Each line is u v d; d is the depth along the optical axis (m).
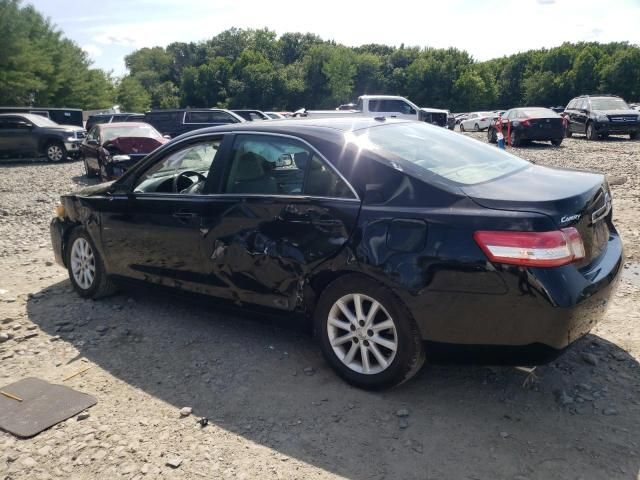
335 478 2.70
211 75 94.62
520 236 2.86
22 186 13.88
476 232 2.95
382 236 3.21
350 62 93.88
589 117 21.95
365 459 2.83
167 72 134.38
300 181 3.65
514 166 3.81
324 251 3.44
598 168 12.95
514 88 106.75
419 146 3.76
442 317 3.07
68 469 2.83
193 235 4.14
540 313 2.86
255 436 3.05
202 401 3.42
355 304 3.40
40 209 10.49
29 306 5.10
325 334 3.56
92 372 3.83
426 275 3.06
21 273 6.18
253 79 91.44
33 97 41.44
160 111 20.78
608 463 2.71
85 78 50.75
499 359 3.05
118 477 2.76
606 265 3.25
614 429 2.98
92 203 4.89
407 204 3.21
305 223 3.54
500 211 2.95
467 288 2.97
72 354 4.10
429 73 95.75
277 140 3.84
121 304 5.06
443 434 3.00
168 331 4.45
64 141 19.97
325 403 3.34
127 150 13.52
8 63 37.28
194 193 4.23
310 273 3.53
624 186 10.14
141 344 4.23
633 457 2.75
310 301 3.62
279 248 3.66
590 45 108.25
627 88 91.25
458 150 3.88
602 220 3.42
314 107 94.12
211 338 4.30
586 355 3.70
